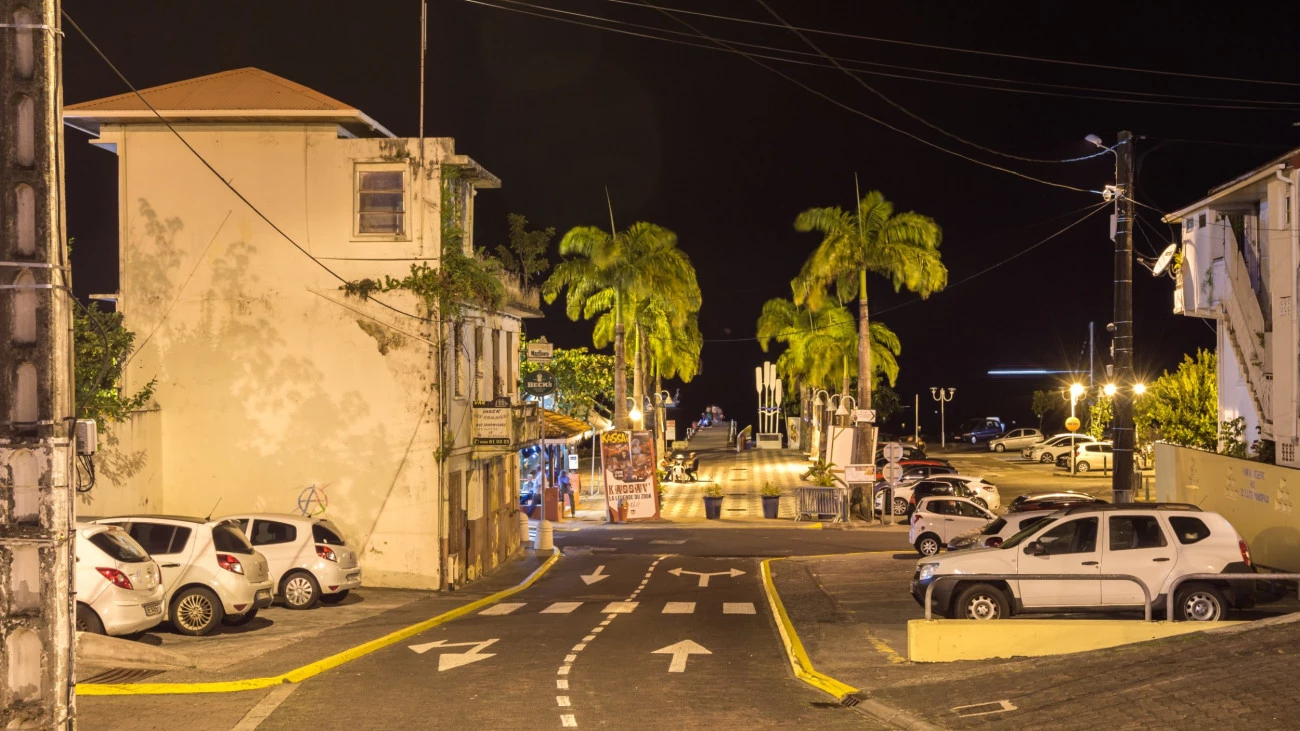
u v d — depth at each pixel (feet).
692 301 164.14
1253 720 30.66
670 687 42.29
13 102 21.26
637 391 184.24
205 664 46.32
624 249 160.04
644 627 61.16
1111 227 72.28
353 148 84.84
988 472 200.54
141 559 49.98
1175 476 82.58
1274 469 65.57
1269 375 81.41
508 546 107.86
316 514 84.79
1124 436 71.26
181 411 85.05
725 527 137.39
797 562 99.71
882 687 40.73
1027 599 52.26
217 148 85.25
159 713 36.73
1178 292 96.22
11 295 21.22
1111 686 36.22
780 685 43.19
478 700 39.27
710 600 75.20
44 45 21.36
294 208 84.94
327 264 84.99
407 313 84.53
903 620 61.21
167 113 83.66
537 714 36.94
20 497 21.20
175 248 85.30
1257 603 58.70
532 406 110.32
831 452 149.38
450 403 86.58
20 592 21.12
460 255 86.22
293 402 84.99
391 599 76.95
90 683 41.42
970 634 45.57
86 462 24.39
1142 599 51.65
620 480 145.38
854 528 134.41
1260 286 84.99
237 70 90.68
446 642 54.95
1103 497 153.28
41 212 21.29
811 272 144.36
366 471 84.79
